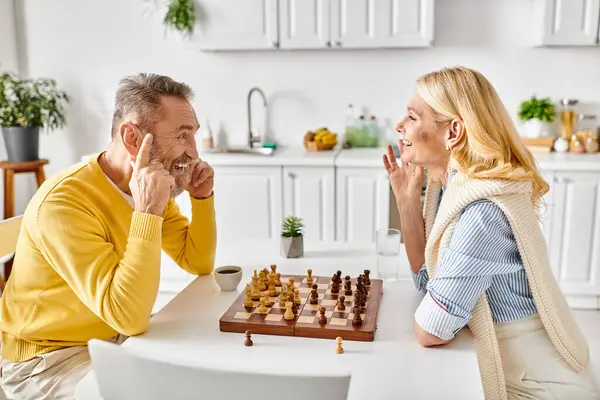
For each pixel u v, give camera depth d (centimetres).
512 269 139
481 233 134
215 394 98
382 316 148
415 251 173
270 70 405
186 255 184
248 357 127
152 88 152
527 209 141
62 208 147
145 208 143
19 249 158
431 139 152
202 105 415
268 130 413
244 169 363
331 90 402
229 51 405
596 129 381
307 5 359
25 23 421
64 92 426
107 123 428
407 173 175
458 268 132
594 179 329
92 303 142
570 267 339
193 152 160
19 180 436
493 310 142
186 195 363
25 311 155
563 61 378
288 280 169
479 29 381
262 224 368
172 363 98
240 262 189
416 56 390
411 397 110
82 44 419
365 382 116
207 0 365
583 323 329
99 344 101
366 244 206
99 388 106
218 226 372
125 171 160
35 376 154
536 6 359
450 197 144
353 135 400
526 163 148
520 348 141
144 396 102
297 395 94
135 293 138
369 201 356
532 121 374
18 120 383
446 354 129
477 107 144
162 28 409
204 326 143
